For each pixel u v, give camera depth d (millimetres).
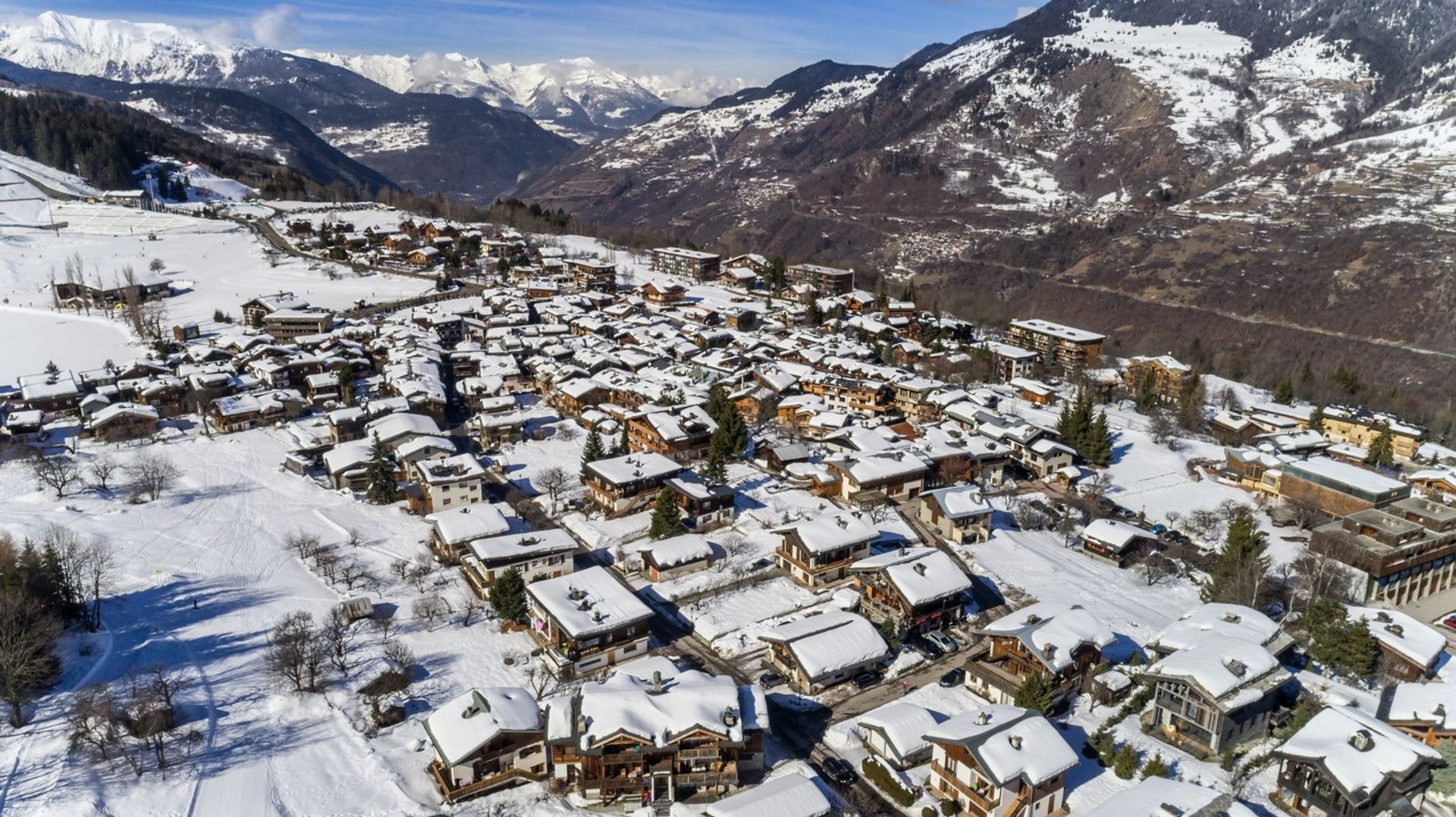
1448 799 52469
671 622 74750
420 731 59562
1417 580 82375
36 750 55531
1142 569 84500
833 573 79688
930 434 110125
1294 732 58250
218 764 55562
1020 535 92000
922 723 58344
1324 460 100062
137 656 66625
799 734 60406
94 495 95562
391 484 97375
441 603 75125
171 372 136125
